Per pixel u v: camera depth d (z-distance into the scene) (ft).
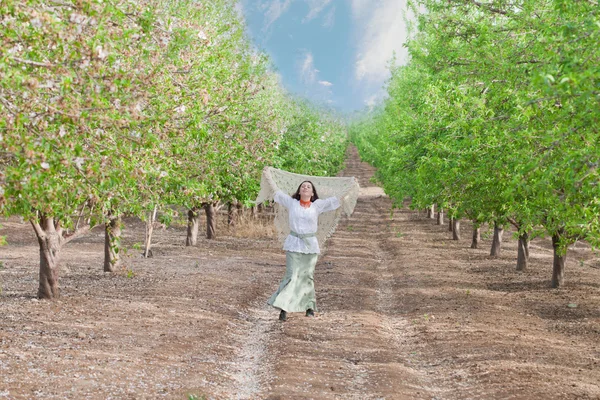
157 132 28.71
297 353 32.99
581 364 31.99
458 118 41.04
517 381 28.25
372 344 35.68
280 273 63.82
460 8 45.80
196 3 47.52
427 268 67.21
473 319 42.45
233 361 32.37
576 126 23.71
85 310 40.22
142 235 97.25
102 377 26.53
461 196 47.91
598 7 23.94
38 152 20.42
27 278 54.60
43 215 42.04
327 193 40.57
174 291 49.08
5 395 23.22
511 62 34.73
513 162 29.58
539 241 97.96
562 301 50.34
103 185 23.76
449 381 29.86
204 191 40.91
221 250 81.71
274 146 53.78
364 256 78.74
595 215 31.09
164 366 29.25
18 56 22.56
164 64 28.89
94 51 20.85
